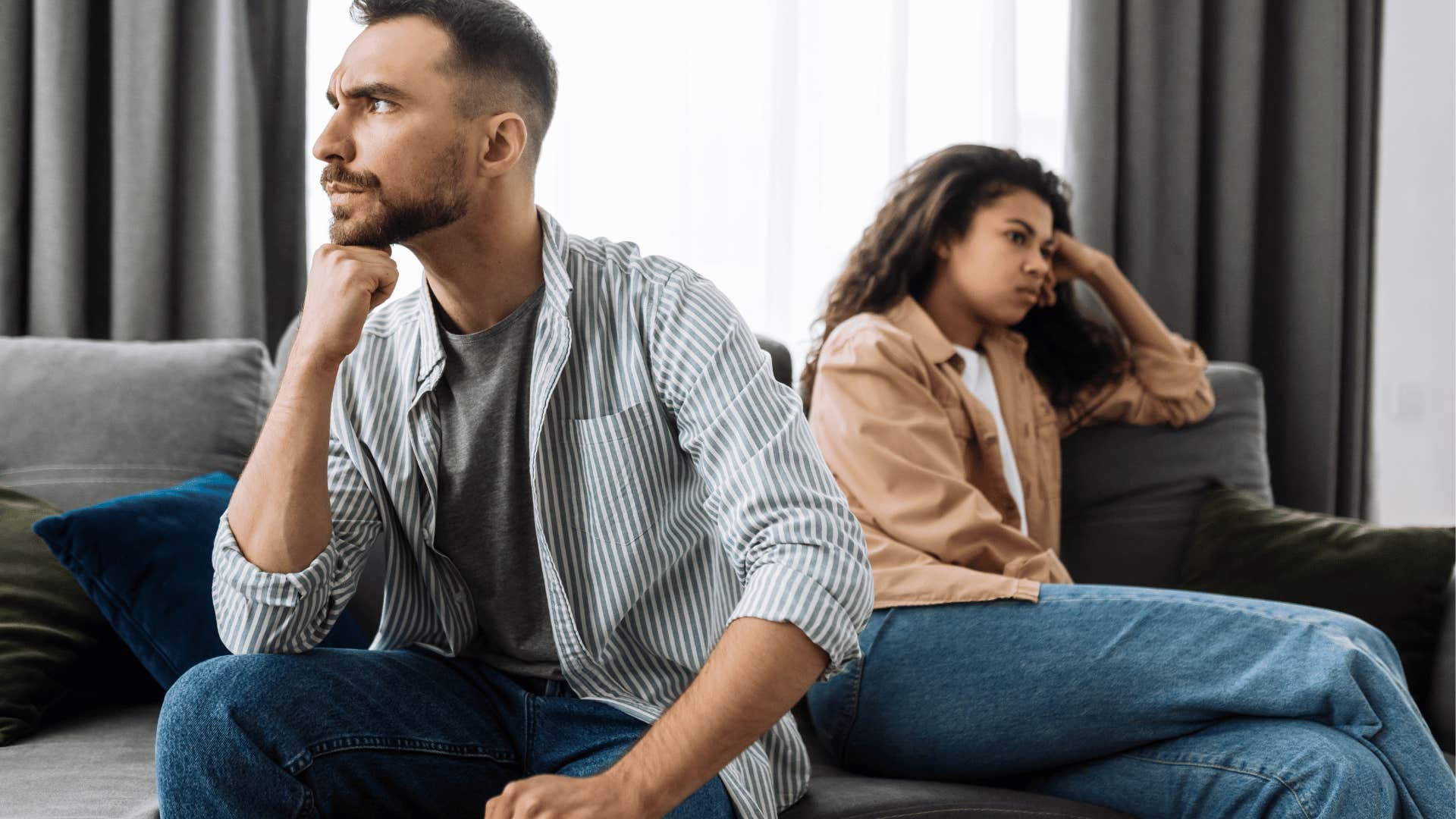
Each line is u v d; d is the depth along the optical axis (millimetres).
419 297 1253
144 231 2248
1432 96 2785
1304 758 1174
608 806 937
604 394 1184
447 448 1208
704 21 2652
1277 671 1240
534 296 1194
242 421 1838
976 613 1429
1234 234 2688
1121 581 2021
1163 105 2672
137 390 1787
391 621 1247
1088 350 2078
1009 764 1375
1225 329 2699
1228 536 1955
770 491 1070
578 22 2590
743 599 1035
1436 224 2777
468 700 1191
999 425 1871
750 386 1123
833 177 2711
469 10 1119
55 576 1556
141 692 1613
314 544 1127
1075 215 2633
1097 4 2619
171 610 1470
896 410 1636
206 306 2295
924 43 2748
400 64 1090
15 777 1256
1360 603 1794
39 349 1805
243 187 2291
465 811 1173
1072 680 1334
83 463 1728
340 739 1077
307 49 2391
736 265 2662
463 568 1222
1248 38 2682
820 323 2049
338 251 1143
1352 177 2742
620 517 1170
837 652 1023
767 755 1228
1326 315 2688
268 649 1127
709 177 2652
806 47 2689
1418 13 2793
